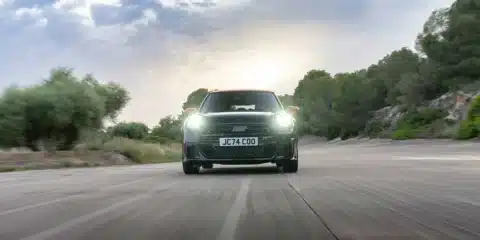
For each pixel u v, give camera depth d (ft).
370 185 22.62
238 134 33.17
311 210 14.80
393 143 195.11
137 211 14.97
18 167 61.93
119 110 133.90
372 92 338.13
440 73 246.88
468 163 43.91
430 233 11.12
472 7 244.83
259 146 33.09
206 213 14.39
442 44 245.04
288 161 33.45
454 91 233.96
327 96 429.79
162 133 203.10
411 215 13.71
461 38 241.14
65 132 106.83
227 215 13.96
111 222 12.95
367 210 14.69
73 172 40.78
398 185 22.61
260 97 37.24
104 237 10.97
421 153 82.23
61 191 21.90
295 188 21.58
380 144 197.88
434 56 247.50
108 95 131.13
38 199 18.71
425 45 250.98
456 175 28.81
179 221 12.98
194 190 21.35
